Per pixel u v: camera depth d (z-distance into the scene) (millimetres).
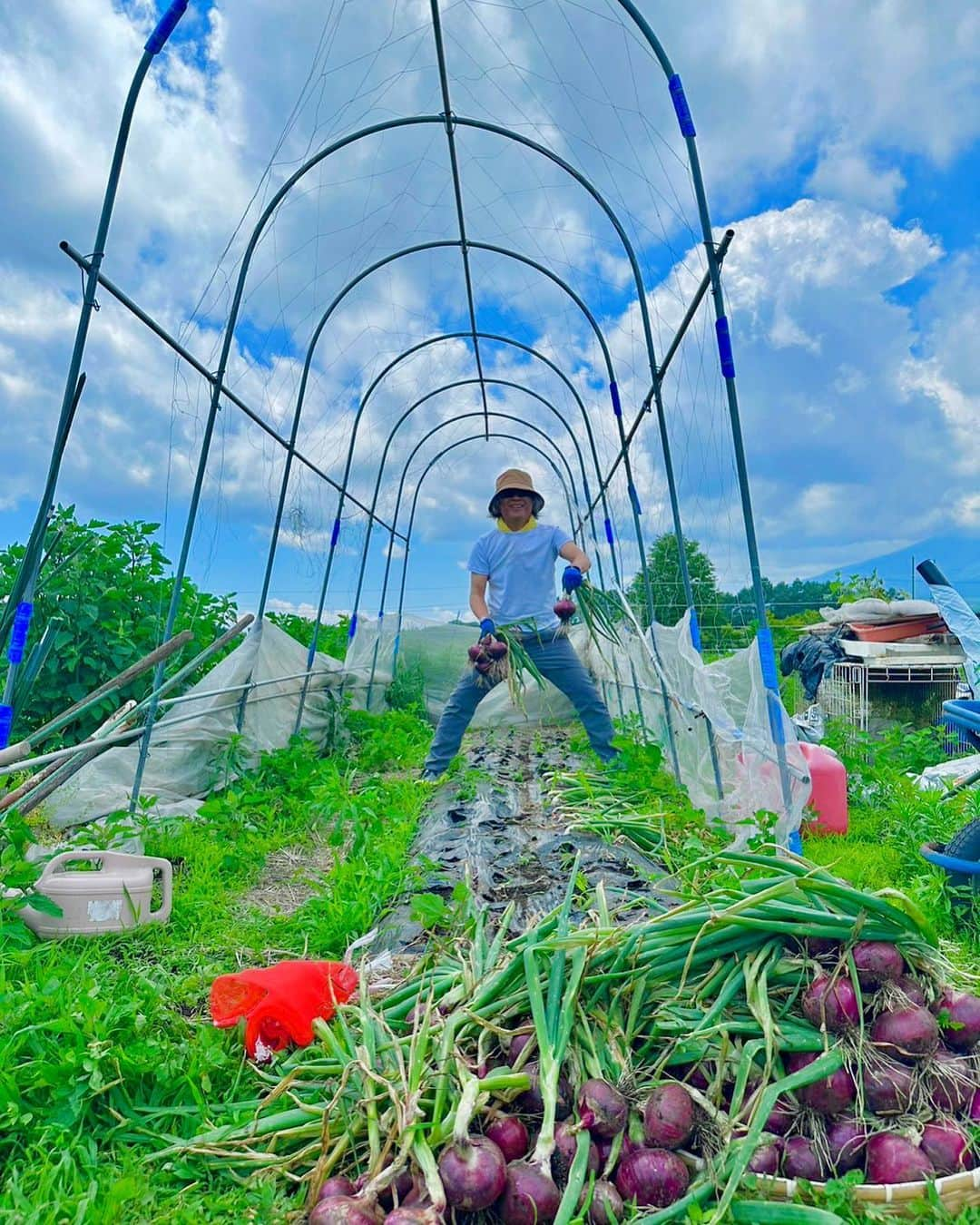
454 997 2322
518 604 7383
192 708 6500
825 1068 2006
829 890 2279
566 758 7820
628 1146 1908
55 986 2604
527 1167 1803
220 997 2674
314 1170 1979
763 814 3982
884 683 9852
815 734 7633
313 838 5523
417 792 6574
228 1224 1908
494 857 4539
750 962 2264
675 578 10422
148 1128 2248
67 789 5602
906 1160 1918
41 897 3467
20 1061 2355
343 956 3396
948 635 10172
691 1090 1984
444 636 12797
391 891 4027
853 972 2143
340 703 9164
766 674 4266
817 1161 1972
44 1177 1971
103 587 6859
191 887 4188
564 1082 2029
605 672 10422
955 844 3674
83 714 6566
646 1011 2232
